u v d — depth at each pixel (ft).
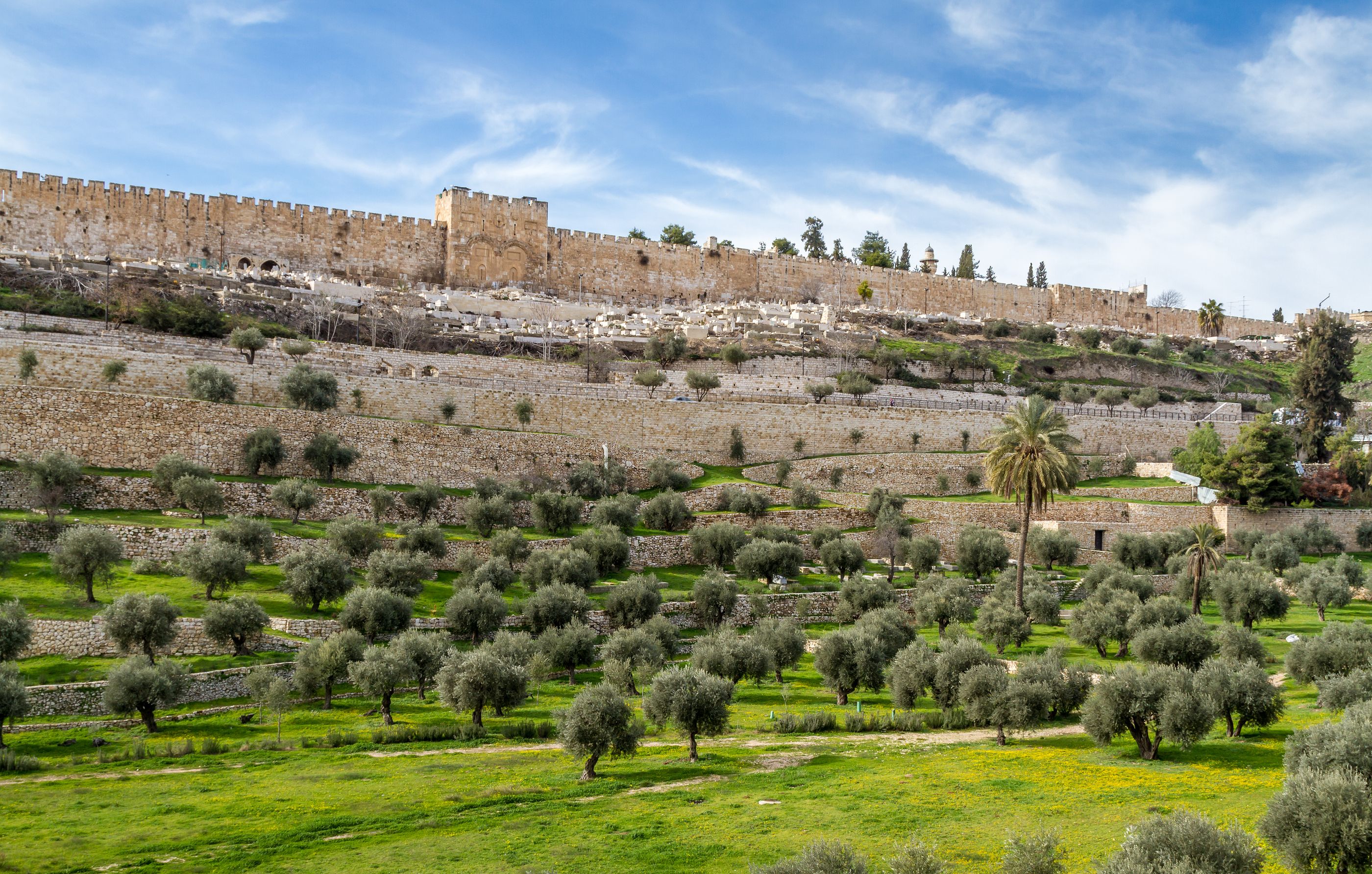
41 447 236.84
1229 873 84.33
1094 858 102.22
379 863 105.91
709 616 226.99
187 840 112.16
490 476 294.05
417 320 417.28
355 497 254.27
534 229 552.41
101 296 366.63
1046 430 240.32
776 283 629.51
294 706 176.24
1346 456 373.20
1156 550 299.17
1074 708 170.60
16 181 425.69
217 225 471.62
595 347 425.28
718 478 334.65
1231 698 148.36
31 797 126.31
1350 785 93.66
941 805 122.11
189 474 232.73
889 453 374.02
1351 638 175.42
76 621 173.68
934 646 207.41
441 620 205.16
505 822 118.73
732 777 138.62
